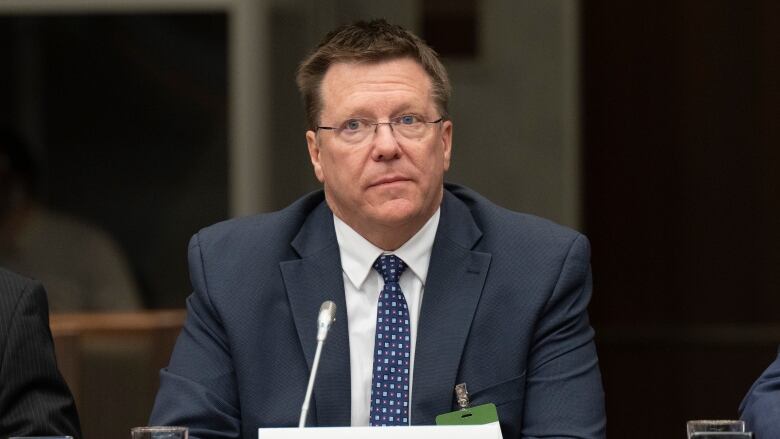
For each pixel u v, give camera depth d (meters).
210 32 19.11
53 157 19.02
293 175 19.20
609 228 22.81
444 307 9.79
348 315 9.85
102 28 19.12
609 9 22.67
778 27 22.42
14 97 19.08
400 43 9.55
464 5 20.92
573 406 9.64
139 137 19.08
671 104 22.62
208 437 9.64
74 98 19.12
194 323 10.09
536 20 20.97
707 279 22.64
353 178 9.48
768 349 22.44
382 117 9.44
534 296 9.83
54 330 13.16
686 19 22.59
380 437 8.27
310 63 9.78
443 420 9.27
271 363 9.80
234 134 19.03
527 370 9.80
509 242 10.05
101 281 18.70
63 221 18.88
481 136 21.08
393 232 9.68
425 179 9.49
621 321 22.86
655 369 22.73
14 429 9.98
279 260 10.09
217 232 10.41
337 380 9.65
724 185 22.62
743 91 22.55
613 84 22.73
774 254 22.52
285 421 9.62
